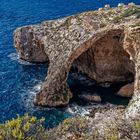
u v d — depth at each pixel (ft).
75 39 207.00
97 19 213.25
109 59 208.64
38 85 198.90
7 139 51.83
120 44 202.39
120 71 210.18
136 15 205.16
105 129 62.28
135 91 152.25
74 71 221.66
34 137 53.47
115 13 215.10
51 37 219.20
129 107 139.03
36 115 169.48
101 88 202.39
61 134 61.46
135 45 177.68
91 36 201.87
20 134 51.21
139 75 161.48
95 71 211.61
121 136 58.03
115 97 188.85
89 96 186.50
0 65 224.94
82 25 212.84
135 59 178.40
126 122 63.36
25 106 176.96
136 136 57.77
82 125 63.93
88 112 173.47
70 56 199.41
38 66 226.99
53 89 185.68
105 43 203.82
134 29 179.93
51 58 207.51
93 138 59.41
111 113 80.84
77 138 60.18
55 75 191.21
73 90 197.36
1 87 194.59
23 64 228.63
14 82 201.36
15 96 185.47
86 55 211.82
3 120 161.07
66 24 220.64
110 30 199.93
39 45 226.79
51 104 180.45
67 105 181.47
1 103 177.78
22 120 56.59
